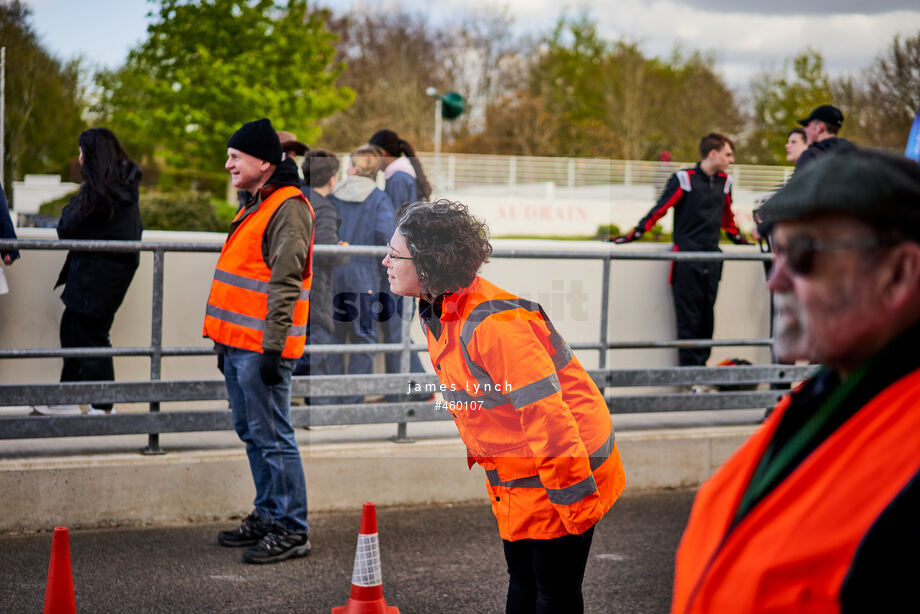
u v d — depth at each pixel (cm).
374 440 289
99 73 2834
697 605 136
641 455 601
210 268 636
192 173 3403
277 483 465
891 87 2247
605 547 499
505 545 295
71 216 561
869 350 128
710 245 702
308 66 3212
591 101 4234
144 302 626
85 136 564
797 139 711
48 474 495
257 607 407
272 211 441
